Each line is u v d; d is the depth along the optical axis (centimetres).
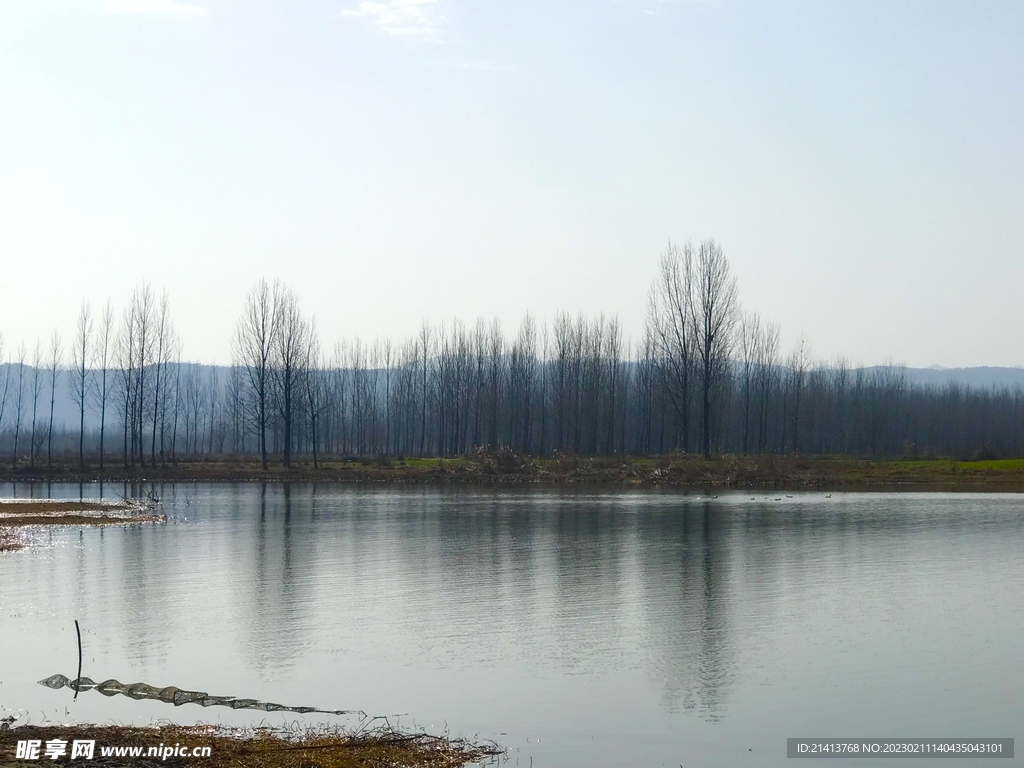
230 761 1622
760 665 2380
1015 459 11506
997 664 2392
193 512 6412
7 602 3166
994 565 3994
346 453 14612
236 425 15888
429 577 3669
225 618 2909
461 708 2016
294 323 11044
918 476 9556
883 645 2589
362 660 2417
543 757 1725
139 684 2142
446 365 14425
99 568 3900
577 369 13062
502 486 9162
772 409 15575
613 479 9688
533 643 2597
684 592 3353
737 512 6406
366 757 1672
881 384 19675
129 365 11225
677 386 11088
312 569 3866
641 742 1819
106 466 10912
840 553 4350
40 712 1952
